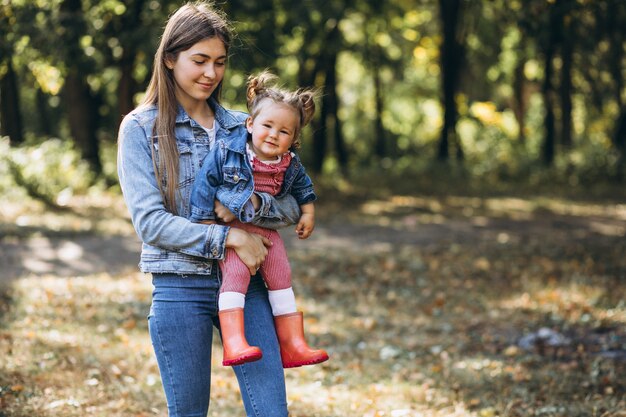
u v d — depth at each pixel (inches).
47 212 589.9
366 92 1349.7
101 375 223.1
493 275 404.2
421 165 1011.3
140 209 113.7
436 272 412.8
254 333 116.8
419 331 301.4
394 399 214.4
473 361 256.1
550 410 201.6
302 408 203.5
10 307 305.0
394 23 1002.7
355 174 990.4
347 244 505.4
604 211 724.7
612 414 197.5
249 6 599.5
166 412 197.5
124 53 652.7
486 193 876.0
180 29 115.2
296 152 123.5
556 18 474.3
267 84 122.2
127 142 115.8
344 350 269.7
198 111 120.7
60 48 566.9
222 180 116.0
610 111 1167.0
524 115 1244.5
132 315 306.5
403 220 641.6
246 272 115.0
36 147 739.4
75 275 383.9
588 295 340.8
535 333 291.3
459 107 1198.9
